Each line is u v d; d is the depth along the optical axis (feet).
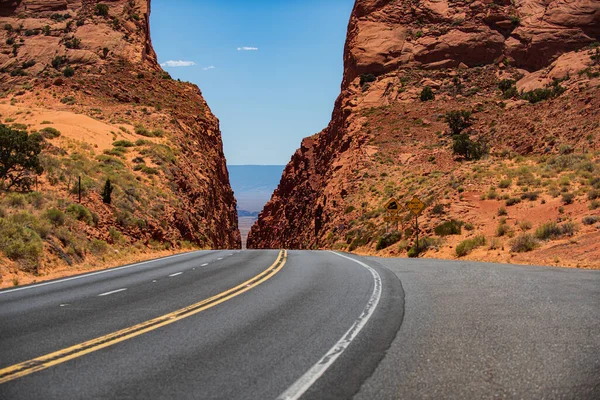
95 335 26.16
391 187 167.84
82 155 132.77
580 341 23.57
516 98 246.68
